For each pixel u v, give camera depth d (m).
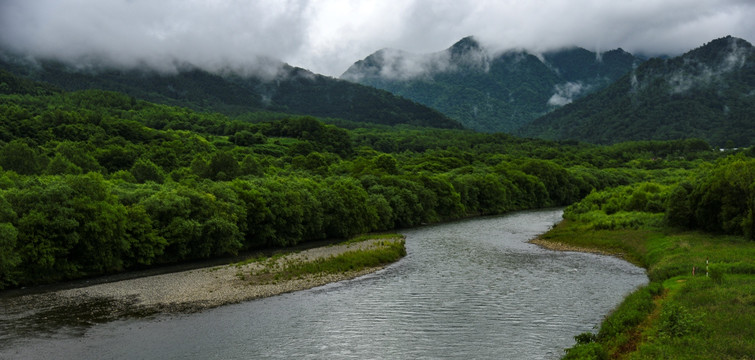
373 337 37.06
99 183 62.91
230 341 36.38
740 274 48.28
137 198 70.38
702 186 80.69
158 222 67.25
